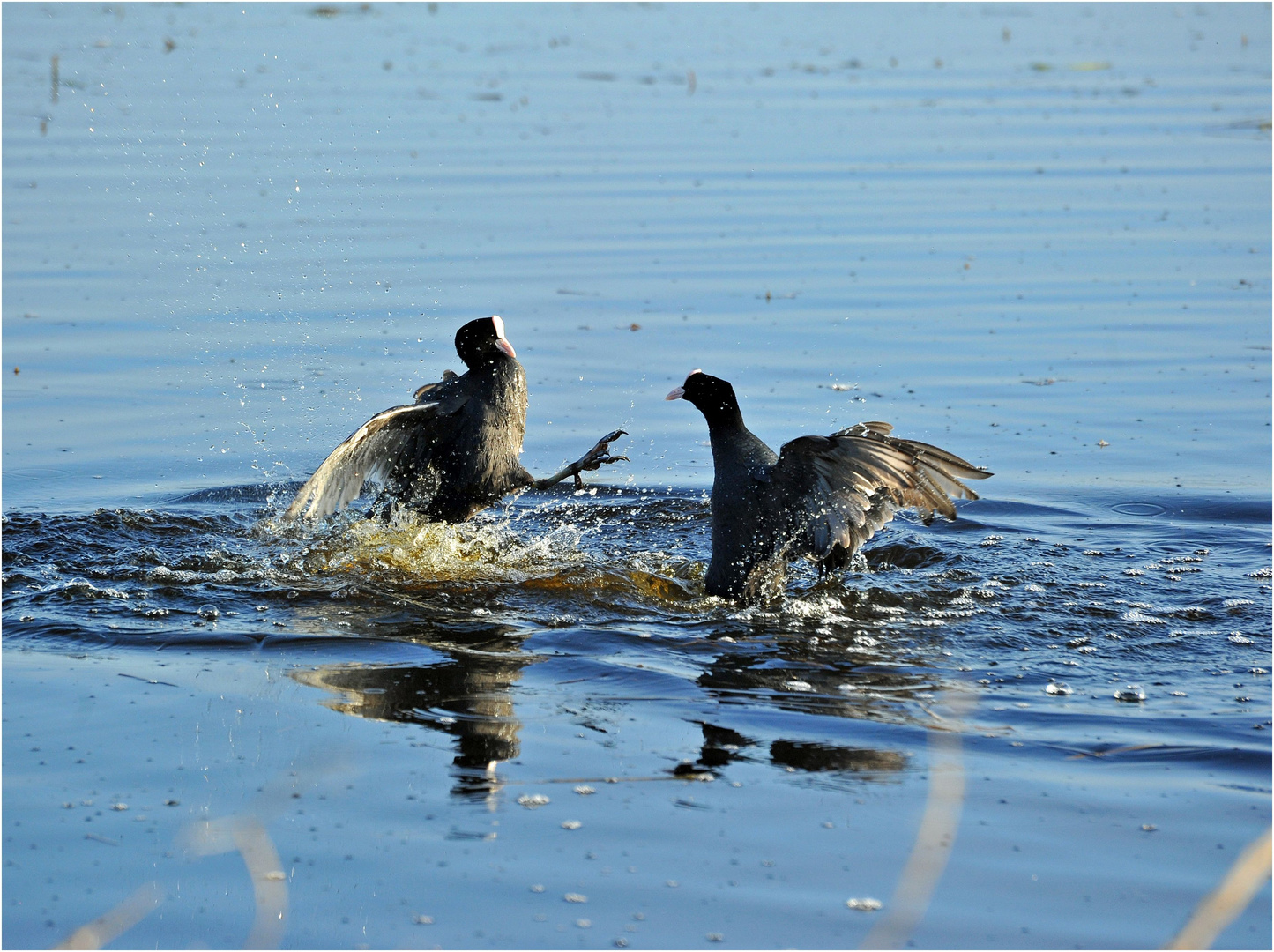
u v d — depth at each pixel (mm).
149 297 18453
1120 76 36906
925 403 15305
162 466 13633
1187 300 18688
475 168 25531
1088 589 10453
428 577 10898
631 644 9266
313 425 14719
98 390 15570
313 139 26859
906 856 6215
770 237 21828
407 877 6043
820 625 9766
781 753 7348
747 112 31047
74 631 9258
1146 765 7148
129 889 5953
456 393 11781
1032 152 27422
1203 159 26641
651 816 6598
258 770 7082
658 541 12172
